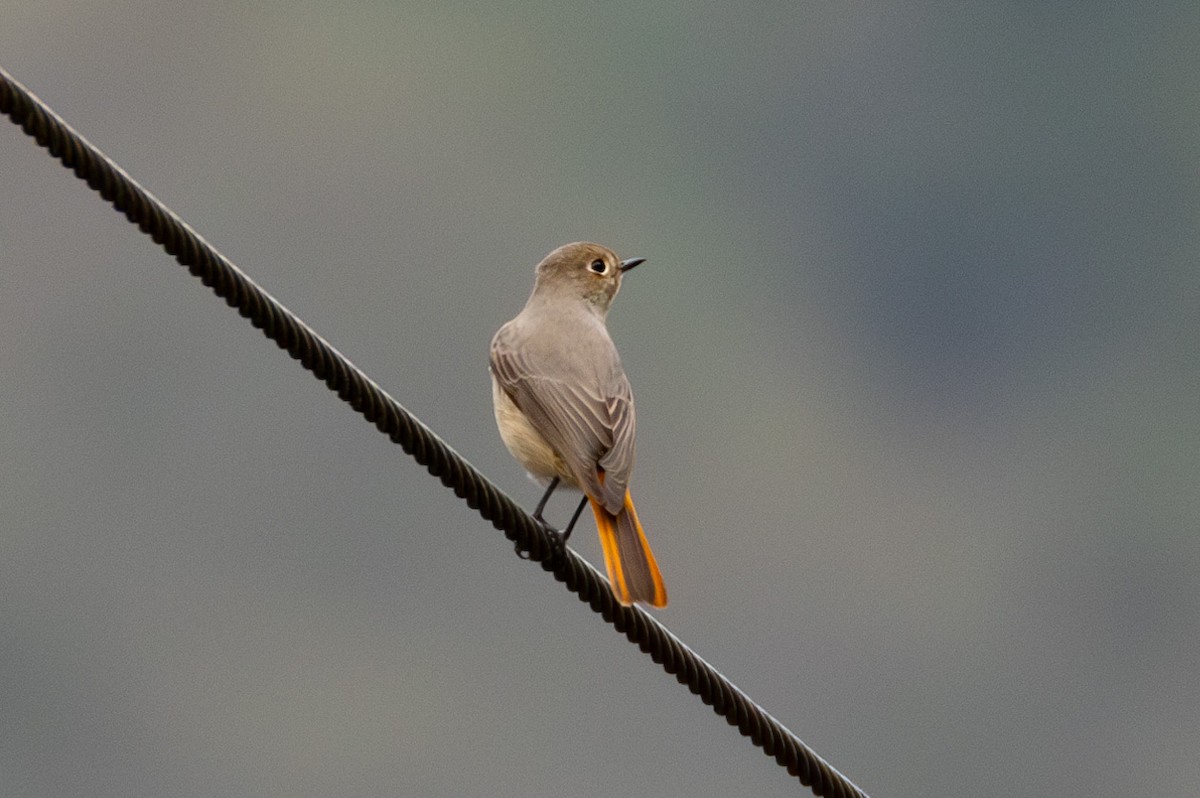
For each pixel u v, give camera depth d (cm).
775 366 3950
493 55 4503
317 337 604
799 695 2741
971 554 3316
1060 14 4741
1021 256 4584
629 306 4016
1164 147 4659
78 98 3725
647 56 4859
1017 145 4759
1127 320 4372
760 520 3272
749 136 4756
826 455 3600
